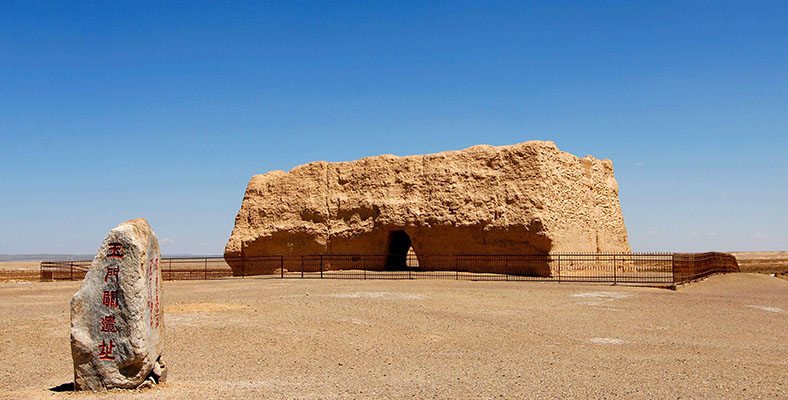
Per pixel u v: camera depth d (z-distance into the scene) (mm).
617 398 8031
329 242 33250
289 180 35250
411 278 27406
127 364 7973
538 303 18469
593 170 34500
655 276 27938
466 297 19516
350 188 33625
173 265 61500
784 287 26266
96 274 8008
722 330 14188
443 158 31844
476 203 30016
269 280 27828
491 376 9297
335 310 15852
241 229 35719
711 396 8180
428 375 9391
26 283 28891
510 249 28984
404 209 31516
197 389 8289
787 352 11656
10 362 10461
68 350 11430
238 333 12633
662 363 10406
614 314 16484
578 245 30812
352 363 10320
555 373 9523
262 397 7891
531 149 29453
